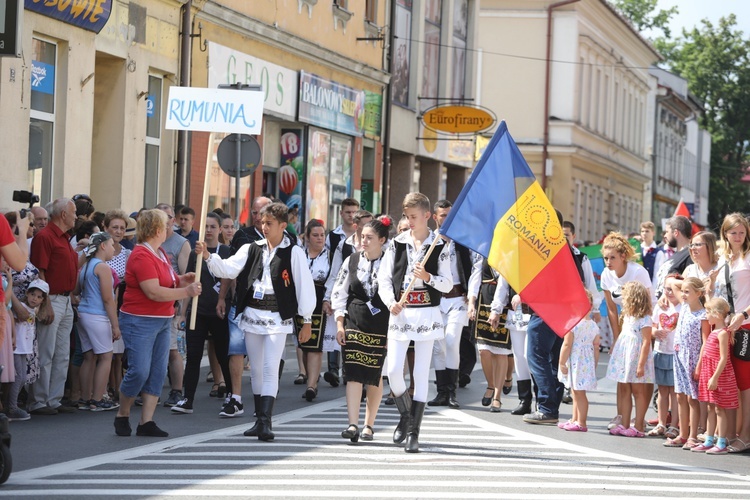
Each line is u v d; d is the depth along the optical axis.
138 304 11.34
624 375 12.85
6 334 11.81
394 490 9.21
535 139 51.34
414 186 37.06
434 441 11.88
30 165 18.25
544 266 11.35
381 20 33.25
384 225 11.38
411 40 36.31
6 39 15.05
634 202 67.88
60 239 12.84
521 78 51.53
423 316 11.16
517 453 11.33
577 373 13.08
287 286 11.62
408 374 17.41
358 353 11.44
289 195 27.91
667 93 73.31
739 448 11.98
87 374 13.35
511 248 11.32
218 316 13.34
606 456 11.38
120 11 20.20
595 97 55.91
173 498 8.70
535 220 11.35
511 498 9.09
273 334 11.56
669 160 79.31
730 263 12.06
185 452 10.67
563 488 9.59
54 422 12.37
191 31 22.61
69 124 18.84
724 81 85.12
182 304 13.57
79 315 13.21
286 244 11.73
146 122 21.48
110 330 13.27
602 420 14.10
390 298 11.16
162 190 22.33
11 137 17.22
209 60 23.27
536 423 13.46
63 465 9.92
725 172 87.31
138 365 11.33
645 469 10.73
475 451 11.34
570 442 12.20
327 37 29.25
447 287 11.18
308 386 14.76
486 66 51.75
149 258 11.30
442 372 14.66
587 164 54.75
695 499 9.40
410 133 36.09
